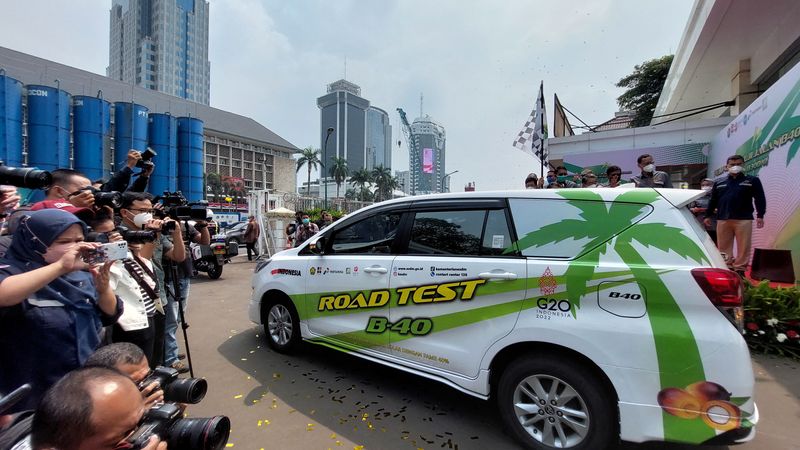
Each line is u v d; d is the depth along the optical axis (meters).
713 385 2.01
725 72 13.07
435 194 3.21
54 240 1.72
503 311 2.56
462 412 3.01
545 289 2.43
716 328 2.03
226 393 3.33
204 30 139.62
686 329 2.06
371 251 3.42
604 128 24.34
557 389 2.40
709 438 2.01
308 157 71.19
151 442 1.19
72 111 26.77
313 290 3.78
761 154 7.15
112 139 29.59
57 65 50.41
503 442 2.61
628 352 2.15
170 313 3.84
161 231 2.89
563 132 14.41
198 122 33.88
